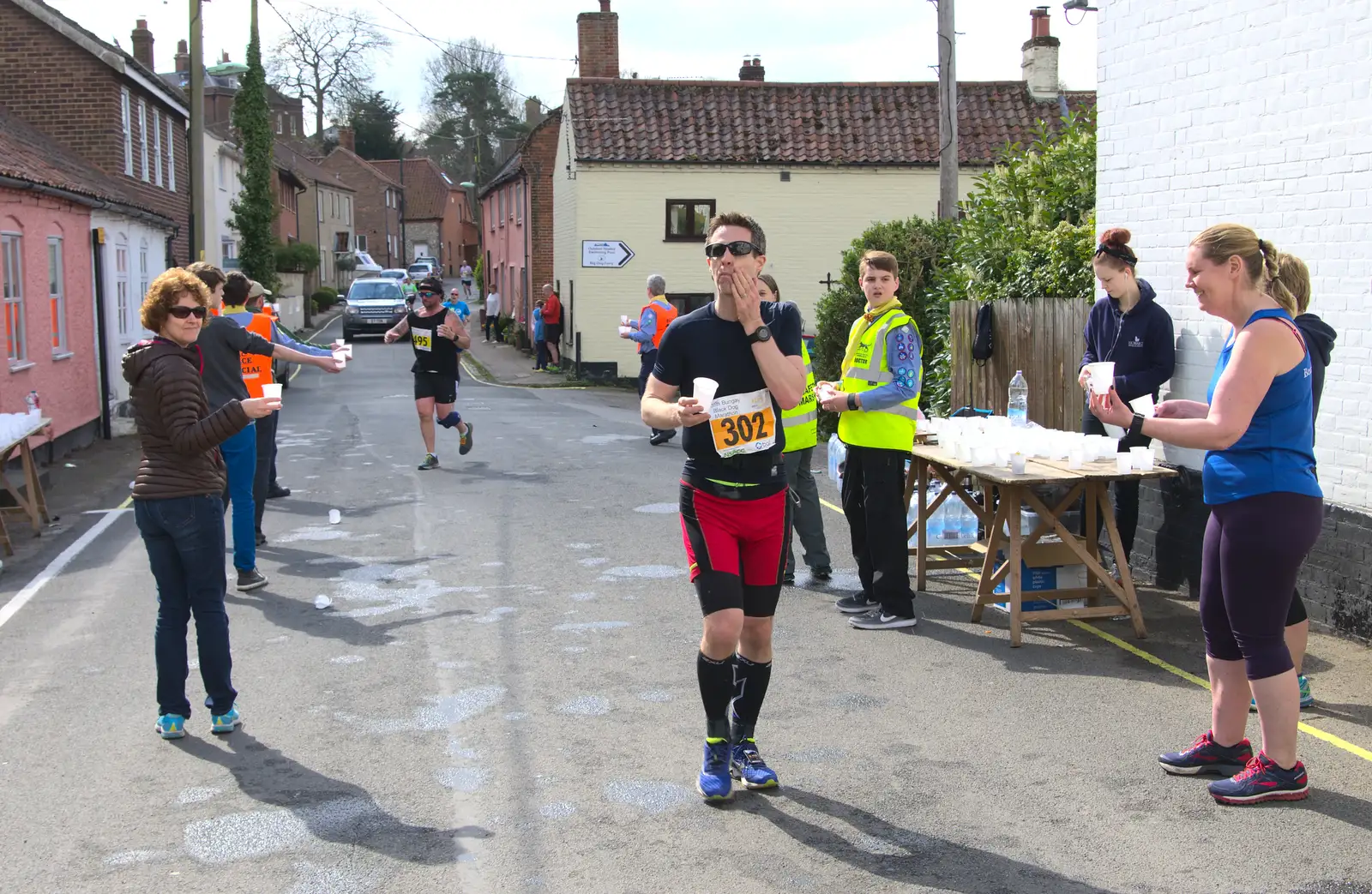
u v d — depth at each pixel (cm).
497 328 3988
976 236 1209
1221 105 700
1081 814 433
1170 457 738
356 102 8862
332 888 384
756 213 2647
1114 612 655
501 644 646
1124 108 783
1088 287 997
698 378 427
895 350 647
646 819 433
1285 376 427
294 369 2788
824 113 2730
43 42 2095
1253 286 434
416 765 484
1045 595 677
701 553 439
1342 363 627
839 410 671
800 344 447
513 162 3831
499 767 481
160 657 512
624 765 482
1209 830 419
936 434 761
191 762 489
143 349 506
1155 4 750
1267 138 668
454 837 419
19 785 467
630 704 553
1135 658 613
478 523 967
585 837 418
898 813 436
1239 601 436
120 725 532
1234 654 454
